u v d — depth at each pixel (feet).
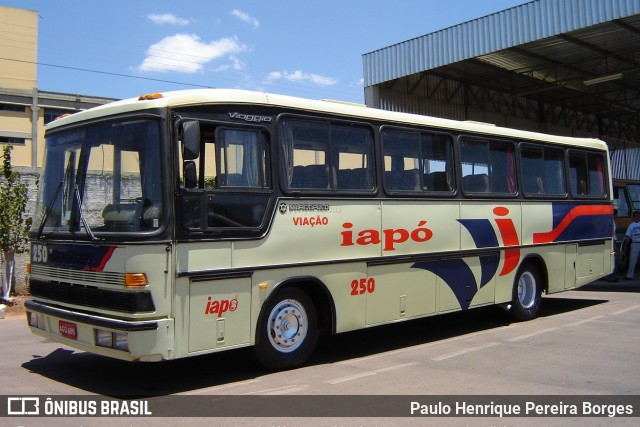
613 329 32.09
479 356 25.98
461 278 30.30
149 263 19.45
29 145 124.06
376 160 26.50
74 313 21.09
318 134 24.52
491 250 31.99
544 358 25.44
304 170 23.88
